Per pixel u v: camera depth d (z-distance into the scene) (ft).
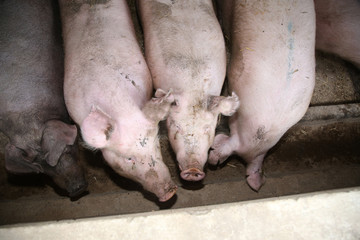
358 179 6.08
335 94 6.51
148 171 5.06
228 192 5.93
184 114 5.20
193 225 4.09
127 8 5.97
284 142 6.23
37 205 5.77
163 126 5.74
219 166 6.12
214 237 4.05
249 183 5.85
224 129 6.15
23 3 6.09
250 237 4.06
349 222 4.16
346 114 6.17
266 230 4.09
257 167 5.88
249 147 5.71
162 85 5.54
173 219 4.11
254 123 5.53
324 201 4.23
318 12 6.15
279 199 4.23
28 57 5.85
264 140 5.60
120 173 5.41
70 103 5.34
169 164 6.05
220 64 5.58
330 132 6.31
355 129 6.36
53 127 5.43
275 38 5.40
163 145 6.08
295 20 5.42
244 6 5.74
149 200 5.82
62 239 4.04
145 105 4.95
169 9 5.59
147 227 4.08
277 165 6.16
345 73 6.62
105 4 5.65
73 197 5.81
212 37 5.56
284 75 5.32
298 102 5.39
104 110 4.99
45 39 6.08
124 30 5.59
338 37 6.21
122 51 5.39
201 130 5.22
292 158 6.19
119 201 5.80
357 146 6.30
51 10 6.30
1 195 5.86
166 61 5.43
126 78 5.21
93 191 5.89
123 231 4.07
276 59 5.35
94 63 5.22
